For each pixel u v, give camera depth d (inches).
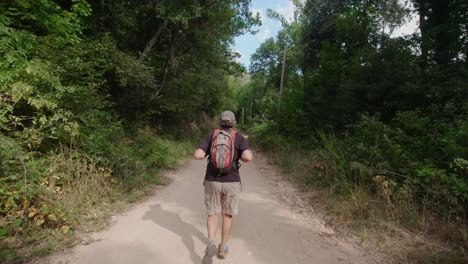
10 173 173.2
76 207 191.5
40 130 220.7
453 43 388.2
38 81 213.8
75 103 248.4
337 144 319.3
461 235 168.1
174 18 458.3
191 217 208.2
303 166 378.0
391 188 218.1
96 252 149.2
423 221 184.4
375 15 586.9
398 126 313.4
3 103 188.1
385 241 172.2
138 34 550.6
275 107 895.7
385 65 390.6
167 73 612.4
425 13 465.1
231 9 632.4
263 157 601.0
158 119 678.5
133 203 234.4
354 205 218.7
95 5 416.8
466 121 233.8
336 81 546.0
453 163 207.8
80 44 294.7
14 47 217.5
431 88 329.4
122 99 492.7
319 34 780.6
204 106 1053.2
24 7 238.1
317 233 189.2
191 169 412.8
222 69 791.1
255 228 193.5
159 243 163.3
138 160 304.8
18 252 142.5
